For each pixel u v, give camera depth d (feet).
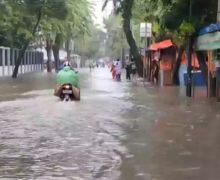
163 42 112.37
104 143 37.17
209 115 53.72
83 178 26.73
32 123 47.98
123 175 27.32
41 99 75.05
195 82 94.38
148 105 65.46
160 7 101.55
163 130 43.34
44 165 30.04
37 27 169.78
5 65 174.40
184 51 107.55
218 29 65.21
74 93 72.28
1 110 59.67
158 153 33.32
